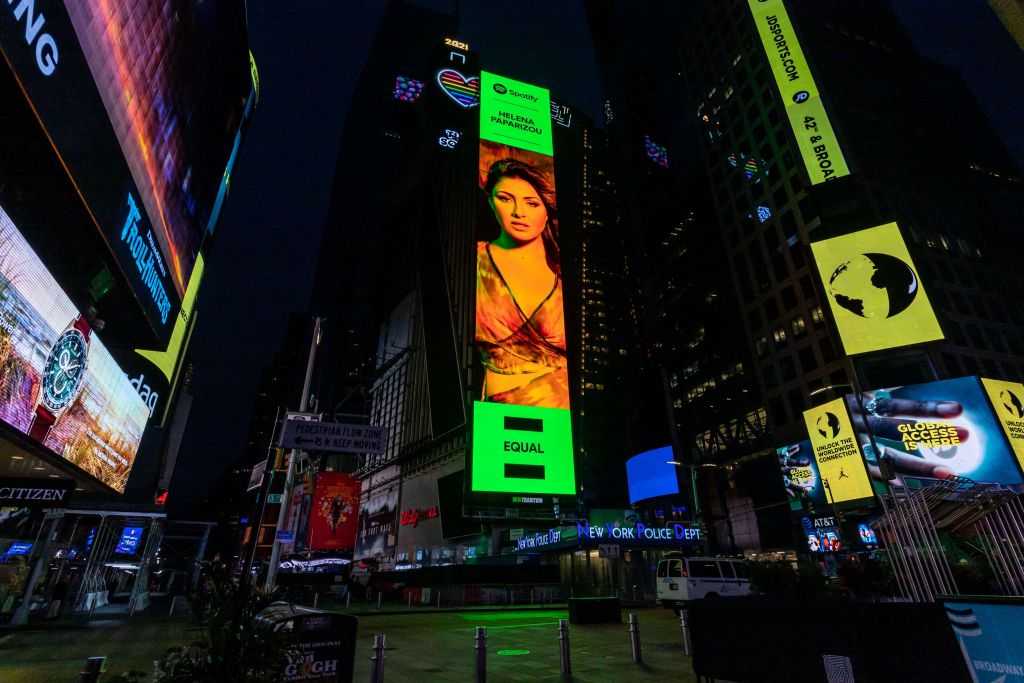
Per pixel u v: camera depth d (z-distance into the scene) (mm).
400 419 101750
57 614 23000
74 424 21625
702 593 22484
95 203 20312
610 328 131000
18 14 13148
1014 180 103500
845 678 7082
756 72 88875
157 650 14125
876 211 68750
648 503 89750
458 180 99312
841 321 59625
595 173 151625
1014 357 64375
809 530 60969
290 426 11680
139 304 28203
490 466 71625
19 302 15461
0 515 24891
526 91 103312
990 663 6012
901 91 88625
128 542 31641
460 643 15898
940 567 10164
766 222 82625
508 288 83562
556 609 30672
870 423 54094
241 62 41844
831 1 94000
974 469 47125
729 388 88562
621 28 187750
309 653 7523
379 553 96562
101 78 18688
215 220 57062
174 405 55625
